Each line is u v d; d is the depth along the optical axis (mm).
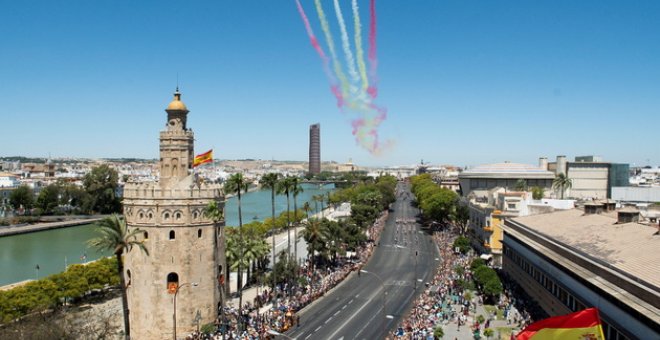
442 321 87188
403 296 107938
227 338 81438
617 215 91250
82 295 108375
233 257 107938
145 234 84812
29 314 87750
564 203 139500
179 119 89688
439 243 177625
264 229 197750
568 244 79125
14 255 173000
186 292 84812
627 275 57281
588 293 65688
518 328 81625
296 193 122750
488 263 132875
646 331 50625
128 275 87312
